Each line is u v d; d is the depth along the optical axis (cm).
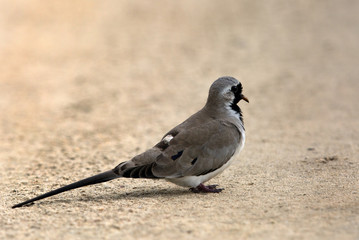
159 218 827
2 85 2273
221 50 2761
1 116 1877
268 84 2195
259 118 1748
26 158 1386
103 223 816
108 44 2881
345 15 3316
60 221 836
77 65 2547
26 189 1070
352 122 1620
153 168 923
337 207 833
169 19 3353
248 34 3022
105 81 2303
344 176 1039
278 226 763
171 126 1678
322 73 2316
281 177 1061
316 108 1836
